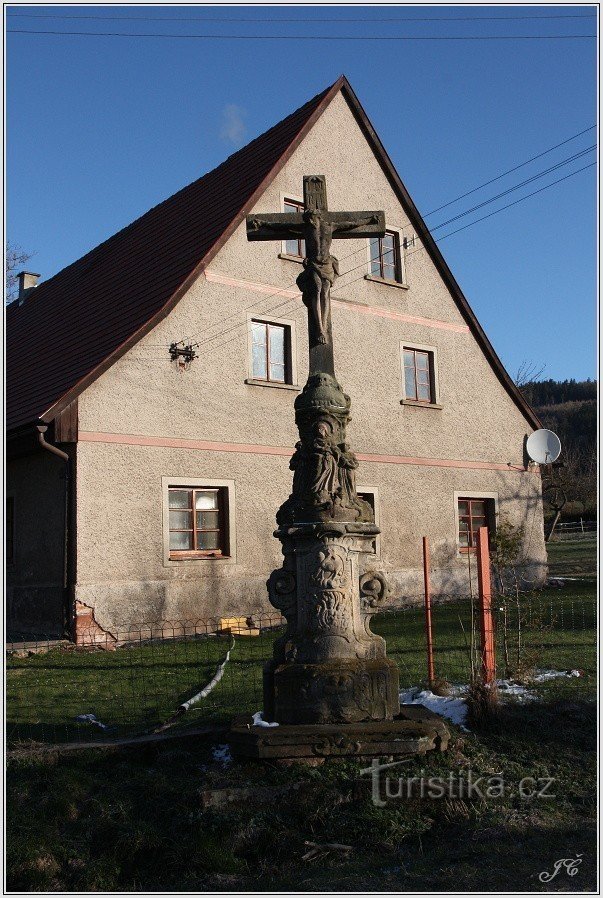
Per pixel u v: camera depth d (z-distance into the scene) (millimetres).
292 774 5648
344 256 16969
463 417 18844
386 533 16859
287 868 4938
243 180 16484
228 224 14906
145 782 5805
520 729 6676
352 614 6441
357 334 16969
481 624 7363
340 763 5785
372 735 5918
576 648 9711
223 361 14578
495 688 6953
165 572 13359
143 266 16734
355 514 6520
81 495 12578
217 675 8734
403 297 17969
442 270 18797
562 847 5047
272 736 5848
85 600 12414
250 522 14586
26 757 6023
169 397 13766
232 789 5492
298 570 6496
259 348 15328
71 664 10352
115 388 13133
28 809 5543
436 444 18156
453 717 6820
